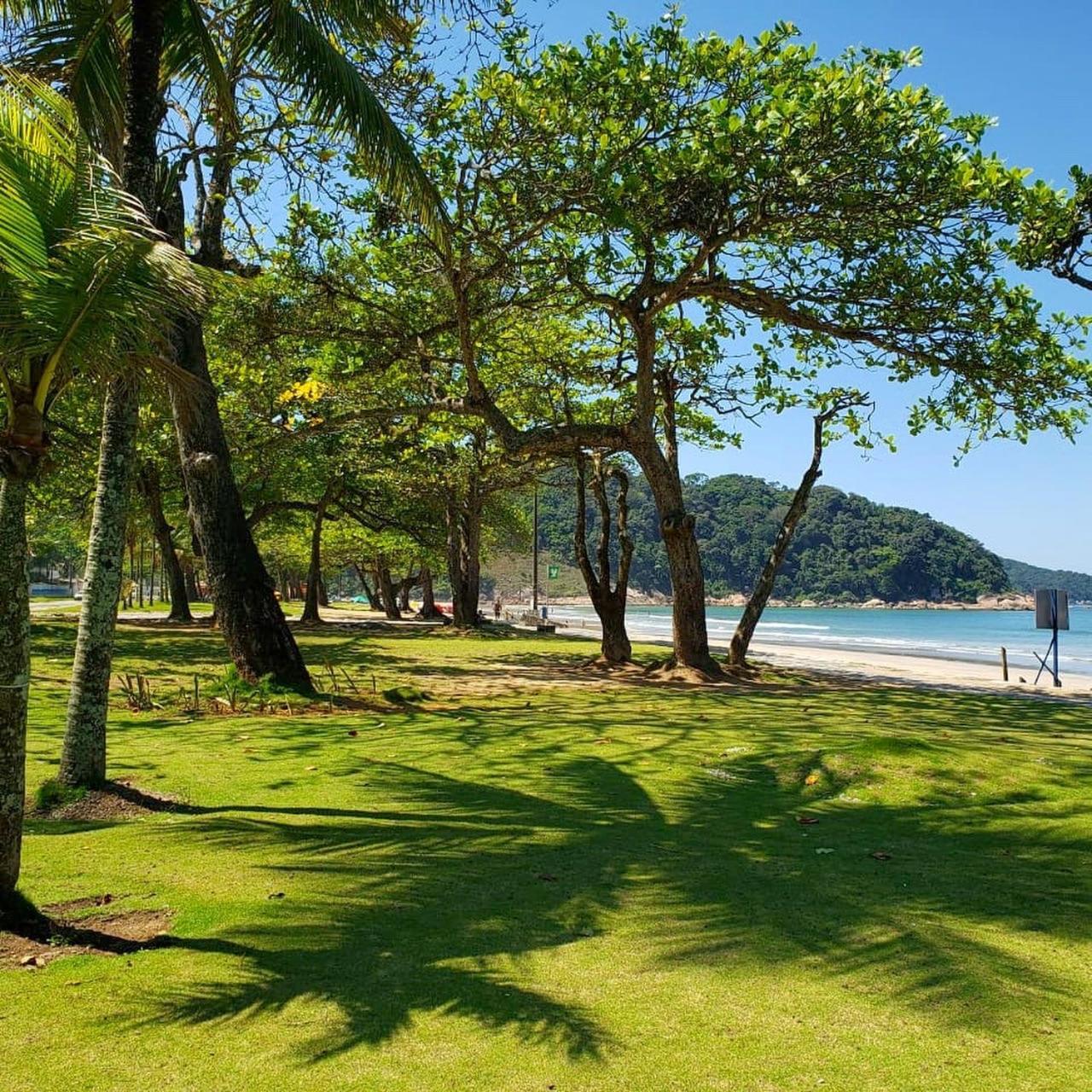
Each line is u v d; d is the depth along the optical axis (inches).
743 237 570.9
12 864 171.8
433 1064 122.3
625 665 786.2
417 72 472.7
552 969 152.9
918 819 255.9
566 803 275.9
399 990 144.5
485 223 565.9
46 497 1086.4
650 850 224.7
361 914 177.5
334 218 585.3
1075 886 197.2
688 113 523.2
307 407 786.8
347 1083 117.3
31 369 169.6
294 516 1560.0
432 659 856.9
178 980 146.8
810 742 378.6
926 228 538.3
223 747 357.1
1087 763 335.3
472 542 1423.5
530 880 199.9
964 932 170.4
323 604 2559.1
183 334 483.8
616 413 840.9
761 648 1438.2
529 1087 116.9
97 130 293.0
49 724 395.9
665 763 337.7
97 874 199.8
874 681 785.6
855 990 146.1
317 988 144.7
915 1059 124.2
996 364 572.7
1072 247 439.8
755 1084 117.5
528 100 497.0
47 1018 134.4
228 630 510.6
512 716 471.2
